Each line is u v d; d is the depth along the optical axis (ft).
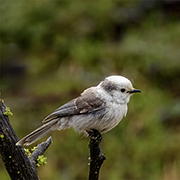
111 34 48.44
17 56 48.85
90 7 50.75
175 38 45.78
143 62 44.06
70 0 51.52
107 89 20.90
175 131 37.55
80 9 50.72
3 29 50.08
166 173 34.96
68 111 20.53
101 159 17.93
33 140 19.95
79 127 20.72
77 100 20.84
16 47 49.80
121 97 20.89
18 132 38.70
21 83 45.52
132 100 40.14
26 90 44.01
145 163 35.88
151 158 36.04
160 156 36.06
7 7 51.01
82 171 35.99
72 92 41.93
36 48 49.24
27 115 40.24
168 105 39.93
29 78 46.29
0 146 15.79
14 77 46.68
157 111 39.32
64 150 37.35
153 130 37.65
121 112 20.98
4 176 35.68
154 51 44.52
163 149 36.29
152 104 40.04
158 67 43.45
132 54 44.88
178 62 43.06
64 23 49.80
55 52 48.14
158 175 34.88
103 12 50.01
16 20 50.08
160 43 45.37
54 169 36.35
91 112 20.43
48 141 17.93
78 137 37.58
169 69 43.06
